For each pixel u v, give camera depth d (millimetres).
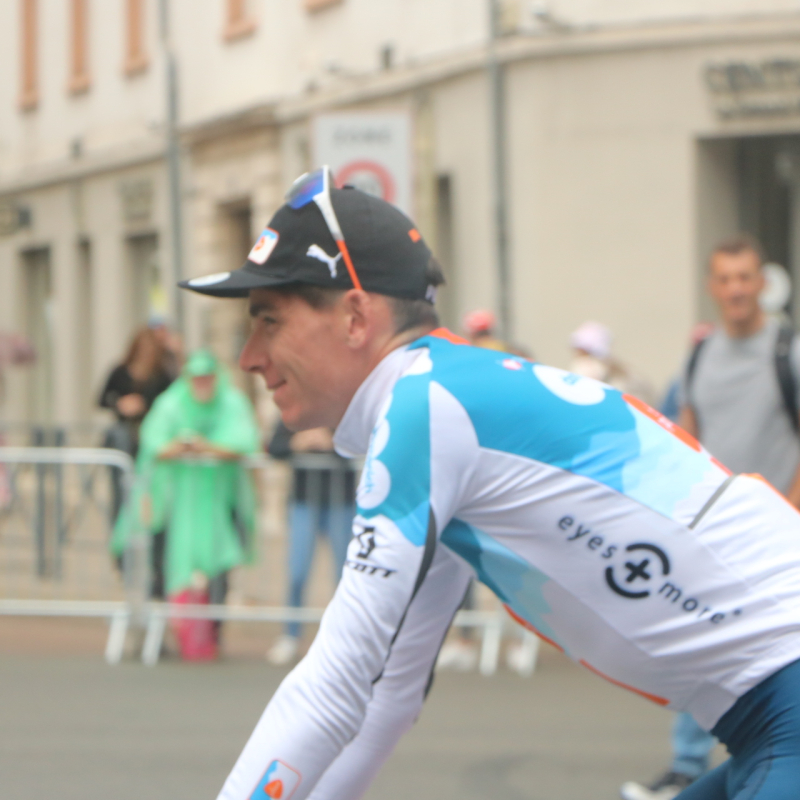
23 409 65250
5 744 16984
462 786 15352
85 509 23531
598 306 36281
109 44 58875
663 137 35844
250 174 48406
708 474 6180
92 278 60594
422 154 40719
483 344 23438
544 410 5996
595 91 36188
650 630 6035
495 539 6047
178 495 23016
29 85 65188
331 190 6152
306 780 5707
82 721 18266
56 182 62656
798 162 36500
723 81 35375
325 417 6371
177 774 15609
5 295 67125
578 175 36344
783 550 6148
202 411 23328
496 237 37469
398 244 6188
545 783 15531
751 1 35250
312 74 45750
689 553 6000
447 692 20656
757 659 5992
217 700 19672
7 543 23812
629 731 18156
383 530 5773
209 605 22922
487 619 22672
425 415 5855
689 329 35844
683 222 35844
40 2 64250
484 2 38250
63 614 23297
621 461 6027
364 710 5805
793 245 36656
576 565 6004
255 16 49406
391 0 42031
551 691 20750
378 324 6199
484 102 38188
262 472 23250
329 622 5820
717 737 6266
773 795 5809
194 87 53219
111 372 28391
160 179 55094
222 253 51156
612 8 35969
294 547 22578
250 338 6379
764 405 14516
